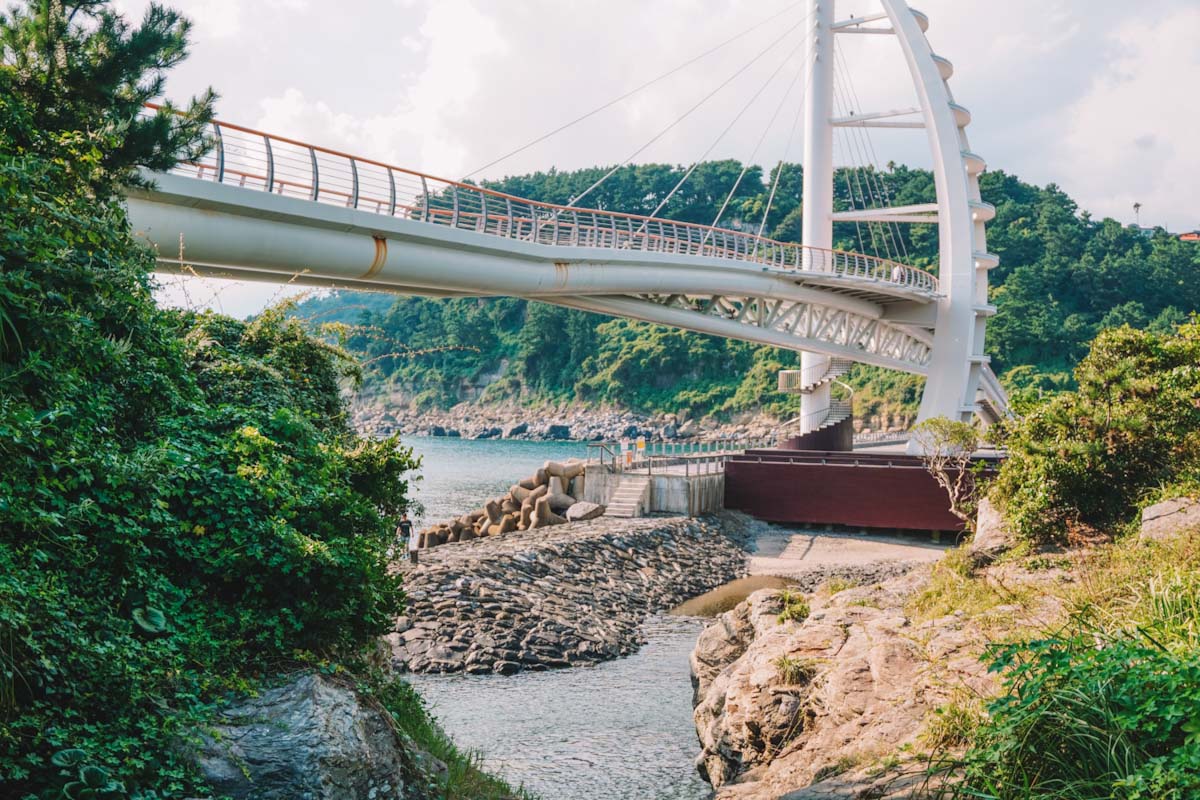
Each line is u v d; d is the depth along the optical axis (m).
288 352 14.84
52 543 8.22
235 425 11.53
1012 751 7.56
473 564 27.80
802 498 45.16
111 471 8.93
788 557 39.47
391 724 9.52
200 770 7.71
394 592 11.59
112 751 7.31
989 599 14.48
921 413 60.72
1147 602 10.96
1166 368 21.08
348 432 15.08
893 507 43.62
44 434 8.69
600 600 29.00
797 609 18.09
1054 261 156.75
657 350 170.25
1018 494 19.45
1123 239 168.38
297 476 11.23
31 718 6.98
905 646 12.74
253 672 9.04
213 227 24.34
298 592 9.82
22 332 9.01
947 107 60.06
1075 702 7.39
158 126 13.52
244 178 25.41
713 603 31.33
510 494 45.12
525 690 20.77
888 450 69.06
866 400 146.50
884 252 171.62
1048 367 138.50
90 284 10.35
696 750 16.81
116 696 7.71
